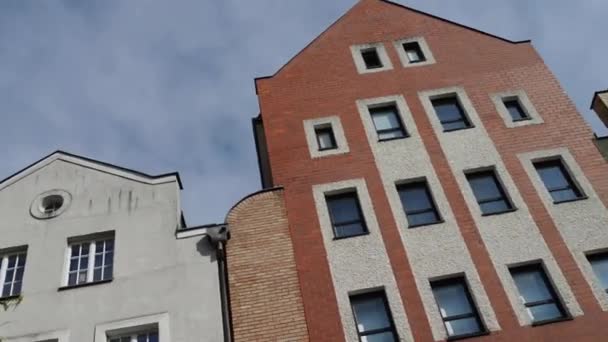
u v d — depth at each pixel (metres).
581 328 14.38
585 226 16.42
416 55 22.14
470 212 16.95
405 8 23.83
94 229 16.61
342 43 22.53
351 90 20.72
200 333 14.43
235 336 14.56
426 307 14.97
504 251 16.02
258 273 15.88
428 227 16.66
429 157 18.44
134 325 14.60
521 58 21.59
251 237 16.75
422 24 23.11
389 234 16.52
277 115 20.06
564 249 15.96
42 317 14.77
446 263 15.84
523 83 20.67
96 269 16.03
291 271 15.88
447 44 22.25
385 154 18.61
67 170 18.12
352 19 23.53
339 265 15.95
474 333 14.48
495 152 18.47
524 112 19.83
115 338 14.63
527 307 15.11
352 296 15.49
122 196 17.38
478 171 18.16
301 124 19.69
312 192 17.72
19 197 17.45
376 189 17.66
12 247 16.27
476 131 19.14
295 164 18.48
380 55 21.95
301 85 21.05
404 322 14.73
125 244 16.25
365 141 19.03
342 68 21.55
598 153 18.22
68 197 17.41
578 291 15.11
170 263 15.84
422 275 15.61
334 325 14.74
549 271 15.57
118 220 16.81
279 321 14.85
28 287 15.36
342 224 17.11
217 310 14.88
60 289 15.30
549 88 20.44
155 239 16.34
